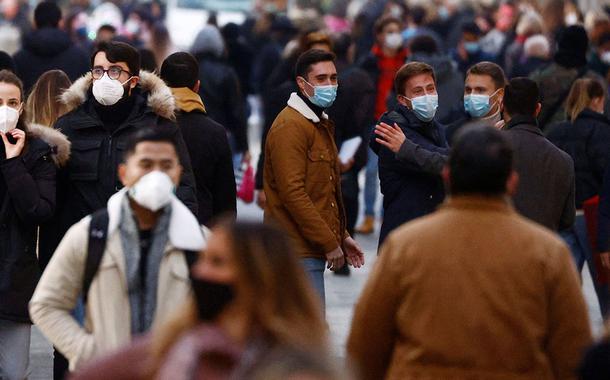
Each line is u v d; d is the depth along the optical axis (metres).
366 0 55.16
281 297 8.27
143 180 11.45
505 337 10.59
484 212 10.77
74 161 15.20
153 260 11.59
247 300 8.27
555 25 39.12
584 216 19.61
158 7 58.00
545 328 10.73
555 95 24.06
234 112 26.02
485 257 10.65
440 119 21.77
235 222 8.41
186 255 11.66
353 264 17.22
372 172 29.67
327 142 16.88
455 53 33.75
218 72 25.94
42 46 26.66
